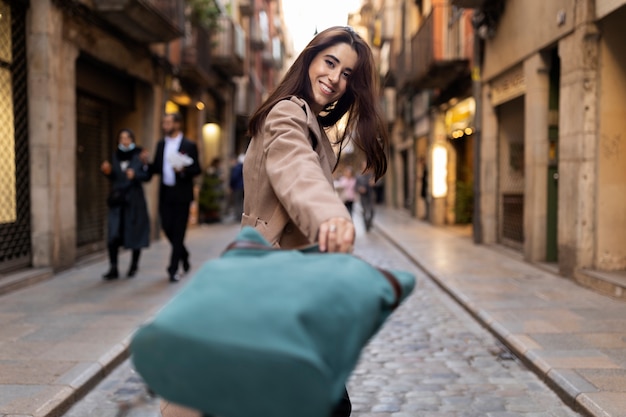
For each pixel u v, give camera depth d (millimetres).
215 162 20516
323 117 2158
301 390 887
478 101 12906
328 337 973
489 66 12375
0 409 3645
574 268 8289
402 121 27047
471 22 13500
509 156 12227
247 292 983
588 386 4066
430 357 5180
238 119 28641
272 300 966
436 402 4109
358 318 1033
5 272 7945
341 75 1918
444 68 15148
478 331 6043
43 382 4125
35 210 8609
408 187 25562
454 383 4504
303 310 955
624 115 8078
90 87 11102
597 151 8062
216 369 910
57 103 8906
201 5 16594
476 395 4242
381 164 2094
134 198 8328
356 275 1098
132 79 13281
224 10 22828
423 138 21094
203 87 19688
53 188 8781
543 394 4254
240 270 1055
